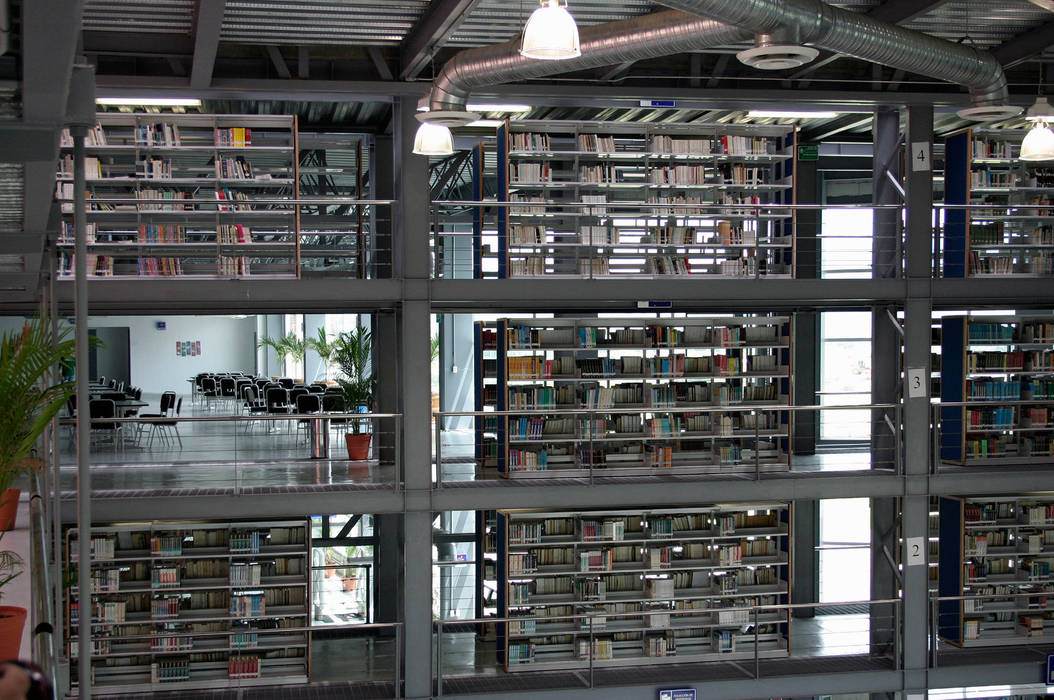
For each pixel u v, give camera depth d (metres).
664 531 9.24
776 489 9.16
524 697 8.46
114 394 12.07
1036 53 8.46
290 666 8.74
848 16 6.26
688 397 9.69
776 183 10.06
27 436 5.14
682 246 9.69
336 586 10.80
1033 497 10.06
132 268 9.02
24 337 5.34
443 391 15.77
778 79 9.03
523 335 9.28
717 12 5.38
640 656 9.20
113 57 8.02
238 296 8.38
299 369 19.70
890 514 9.90
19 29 2.63
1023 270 10.13
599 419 9.48
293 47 8.48
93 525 8.27
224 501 8.26
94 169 8.84
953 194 10.10
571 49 4.89
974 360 10.03
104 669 8.40
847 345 13.46
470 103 8.91
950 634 9.92
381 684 8.64
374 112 10.21
